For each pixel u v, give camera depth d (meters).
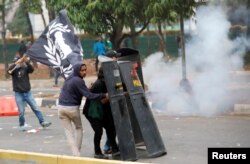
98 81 12.59
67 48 14.37
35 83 33.59
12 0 42.03
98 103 12.54
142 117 12.45
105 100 12.39
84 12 21.50
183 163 11.93
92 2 21.16
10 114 21.30
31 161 11.74
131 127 12.25
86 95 12.25
